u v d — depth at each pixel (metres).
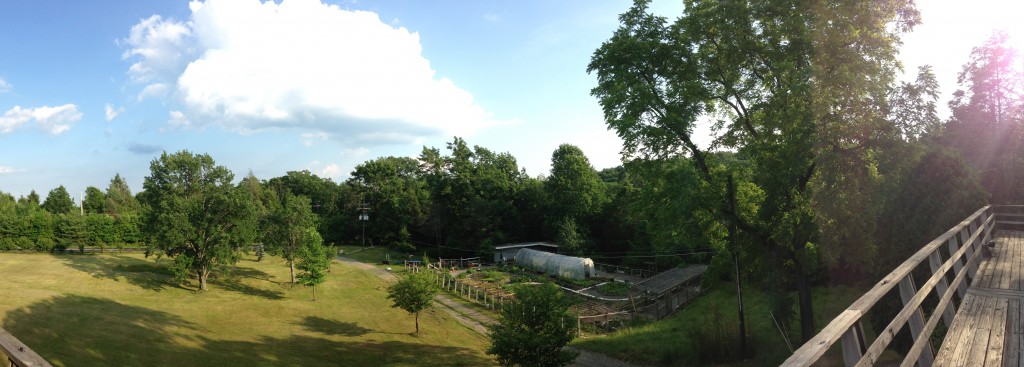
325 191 115.88
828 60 17.56
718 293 39.97
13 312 30.81
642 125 20.00
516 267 61.91
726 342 23.52
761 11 19.09
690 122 20.42
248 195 53.59
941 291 6.80
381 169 94.50
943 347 5.91
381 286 55.03
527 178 87.94
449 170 80.50
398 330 37.59
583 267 54.12
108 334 29.48
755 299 35.00
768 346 23.92
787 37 18.56
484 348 33.06
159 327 32.66
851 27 16.97
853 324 3.44
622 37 21.22
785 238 19.38
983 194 16.47
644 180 22.55
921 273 16.52
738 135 22.08
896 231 17.50
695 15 20.33
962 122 26.33
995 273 9.98
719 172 22.17
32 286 40.28
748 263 24.38
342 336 35.28
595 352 28.02
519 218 75.62
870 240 18.06
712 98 21.69
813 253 19.78
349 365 28.69
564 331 23.31
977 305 7.72
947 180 16.73
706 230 23.02
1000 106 27.59
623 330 32.84
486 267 66.44
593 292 46.78
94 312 34.12
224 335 33.03
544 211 74.19
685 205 18.98
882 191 17.17
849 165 17.50
